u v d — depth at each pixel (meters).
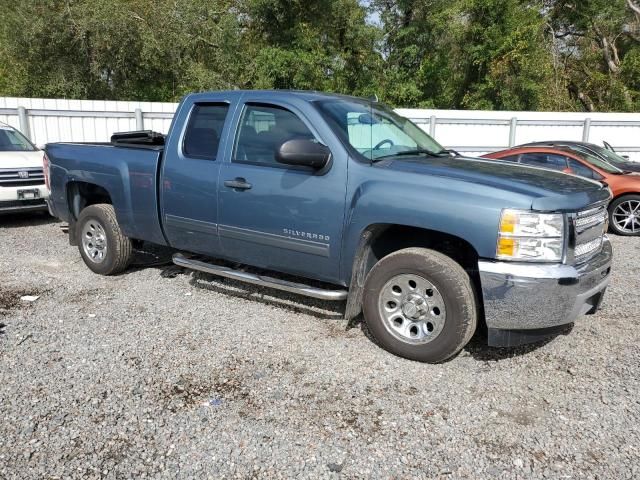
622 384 3.61
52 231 8.30
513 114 14.84
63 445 2.90
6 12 20.81
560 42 28.91
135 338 4.26
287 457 2.83
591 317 4.85
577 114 15.03
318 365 3.84
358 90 24.34
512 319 3.47
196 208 4.77
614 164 9.84
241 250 4.62
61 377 3.62
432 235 4.01
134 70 22.83
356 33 23.86
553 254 3.42
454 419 3.19
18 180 8.30
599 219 3.89
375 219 3.78
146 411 3.23
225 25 22.16
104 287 5.48
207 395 3.43
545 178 3.88
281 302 5.09
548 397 3.45
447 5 24.53
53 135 11.98
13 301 5.04
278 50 22.05
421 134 5.10
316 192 4.05
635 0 28.53
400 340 3.90
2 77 23.73
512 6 23.78
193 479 2.66
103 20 20.05
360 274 4.06
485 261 3.47
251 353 4.02
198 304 5.03
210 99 4.80
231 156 4.56
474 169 3.97
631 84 27.12
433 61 25.22
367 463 2.79
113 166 5.40
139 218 5.29
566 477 2.70
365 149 4.15
